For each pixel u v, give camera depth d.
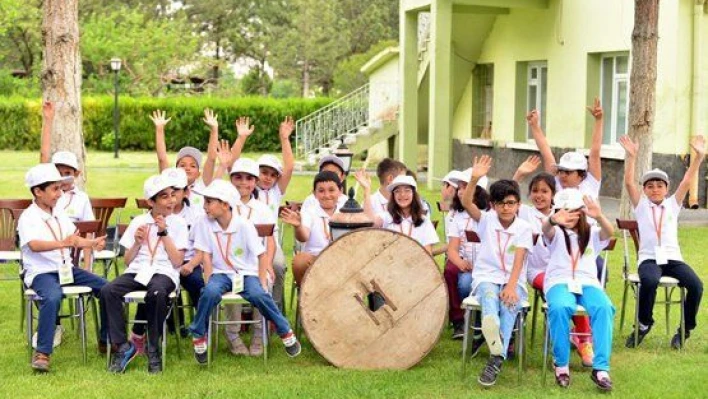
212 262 7.50
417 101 22.25
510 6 19.20
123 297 7.29
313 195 8.37
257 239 7.46
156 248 7.48
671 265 7.94
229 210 7.43
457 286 8.11
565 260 7.02
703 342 8.08
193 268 7.59
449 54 19.45
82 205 8.55
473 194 7.61
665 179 8.04
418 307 7.34
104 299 7.29
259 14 56.12
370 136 24.92
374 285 7.33
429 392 6.68
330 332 7.34
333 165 8.68
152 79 43.25
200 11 55.81
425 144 25.45
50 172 7.46
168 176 7.49
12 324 8.75
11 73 44.41
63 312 9.22
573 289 6.89
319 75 52.53
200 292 7.66
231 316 7.74
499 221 7.24
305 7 50.88
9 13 40.41
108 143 33.94
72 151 11.79
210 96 39.31
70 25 11.76
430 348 7.33
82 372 7.22
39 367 7.15
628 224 8.17
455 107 23.95
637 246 8.23
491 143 21.72
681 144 15.77
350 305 7.33
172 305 7.50
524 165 8.35
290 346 7.45
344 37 50.47
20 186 21.17
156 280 7.33
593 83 18.25
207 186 8.23
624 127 17.64
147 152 33.81
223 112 34.22
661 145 15.99
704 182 15.76
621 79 17.67
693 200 15.70
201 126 34.41
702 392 6.59
